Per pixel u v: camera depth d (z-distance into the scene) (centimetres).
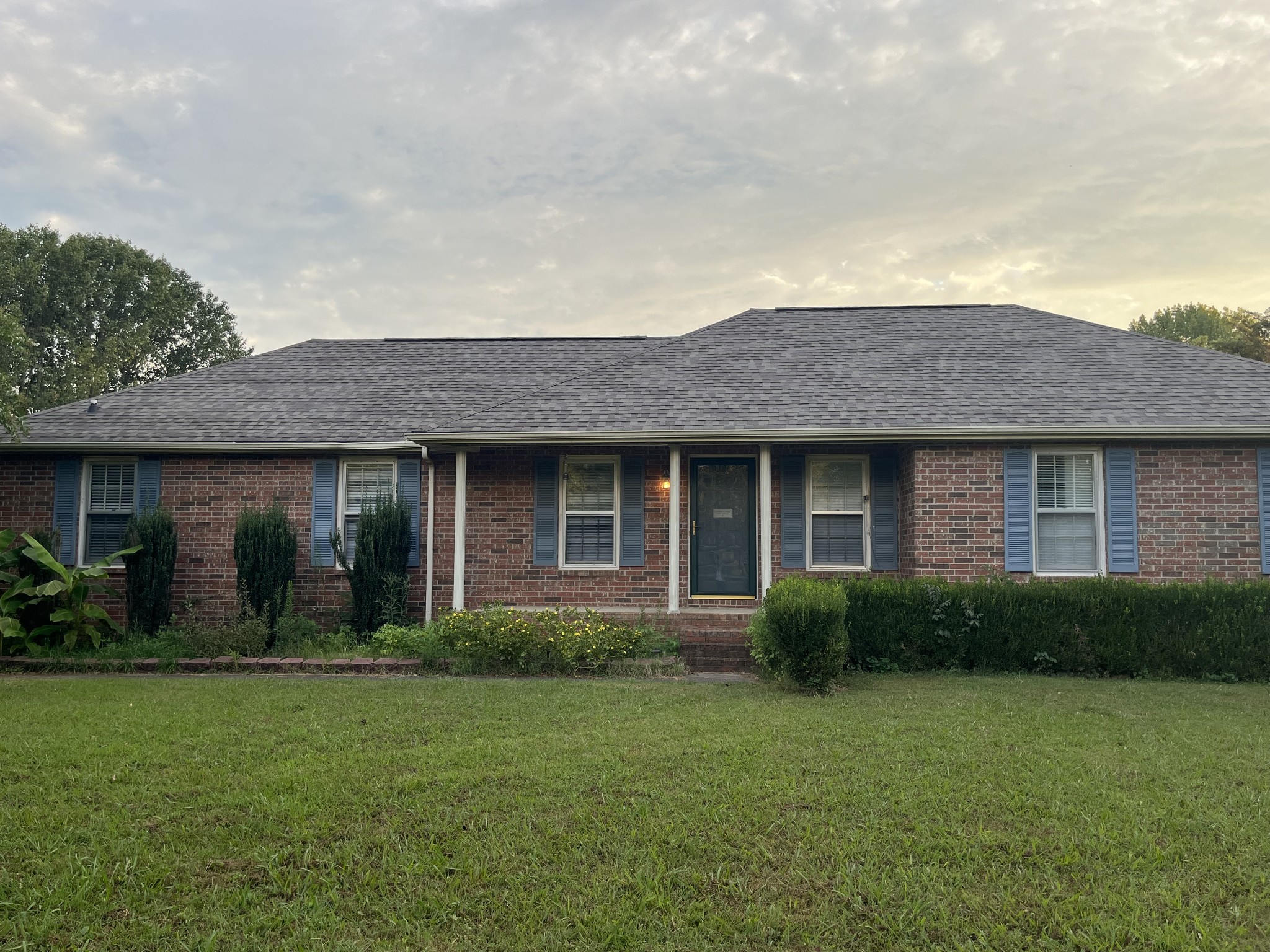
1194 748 692
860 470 1366
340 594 1409
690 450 1388
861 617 1101
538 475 1394
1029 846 489
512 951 387
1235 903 426
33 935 392
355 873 458
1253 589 1066
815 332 1609
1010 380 1354
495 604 1258
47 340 3488
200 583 1420
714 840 496
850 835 502
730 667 1130
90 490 1451
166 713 804
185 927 403
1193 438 1209
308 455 1429
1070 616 1081
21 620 1278
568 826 515
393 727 749
